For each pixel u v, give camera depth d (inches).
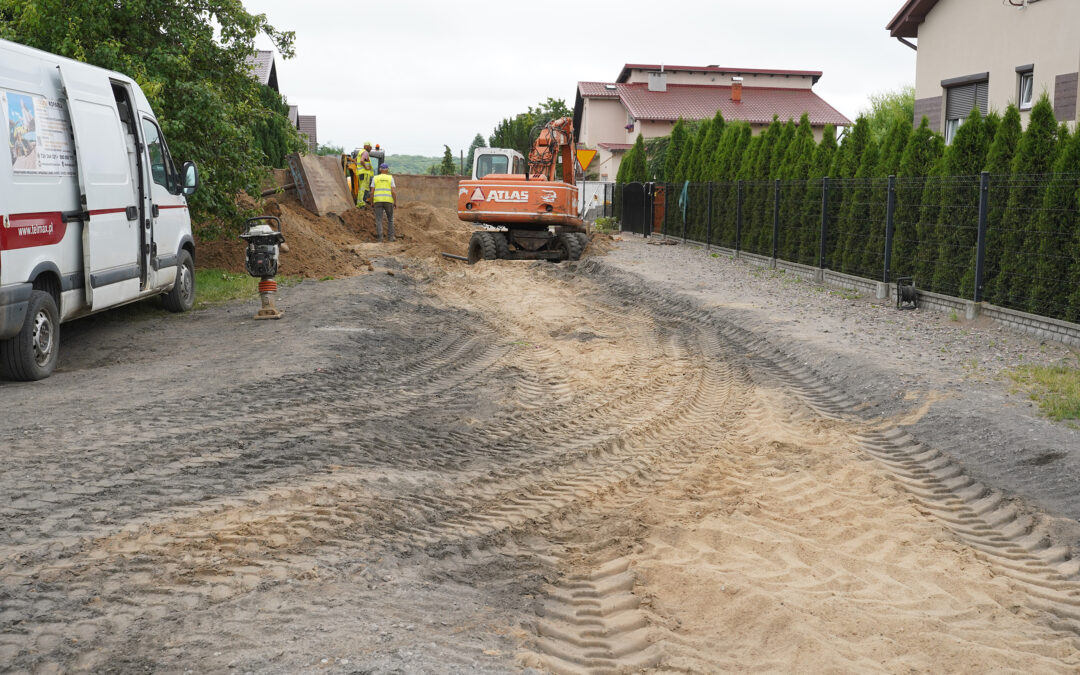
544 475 259.4
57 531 178.5
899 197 568.7
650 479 260.8
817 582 190.2
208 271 636.1
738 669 152.4
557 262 882.8
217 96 618.2
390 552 188.2
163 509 194.9
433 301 591.2
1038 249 437.1
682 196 1059.3
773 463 274.4
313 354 373.4
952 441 287.0
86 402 284.4
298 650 137.0
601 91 2130.9
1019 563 203.6
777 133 876.6
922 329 468.1
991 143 509.4
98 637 139.0
